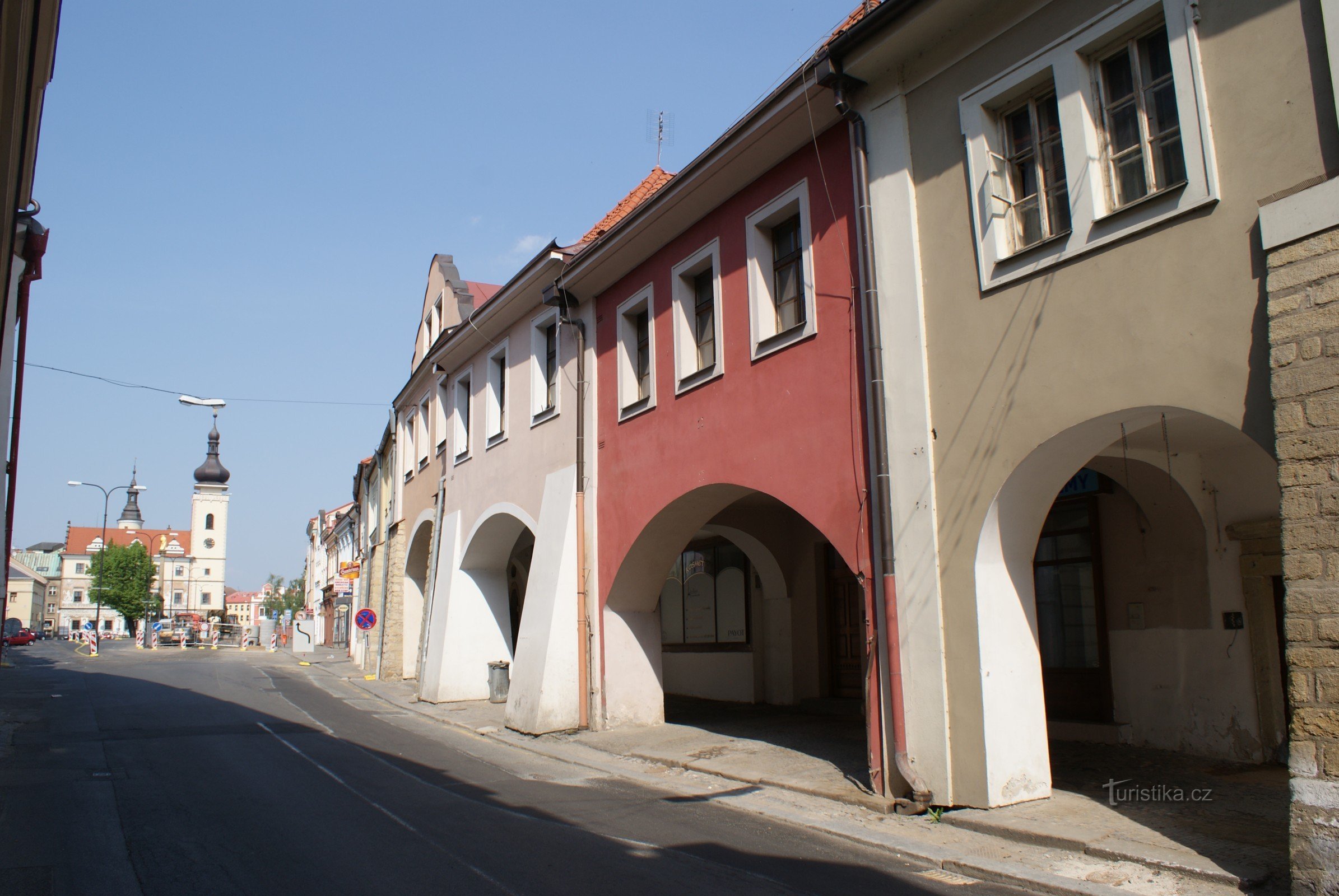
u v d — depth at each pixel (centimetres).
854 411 979
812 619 1625
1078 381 753
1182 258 688
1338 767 544
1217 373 658
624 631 1453
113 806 901
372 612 2758
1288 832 658
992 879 643
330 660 3947
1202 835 695
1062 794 849
